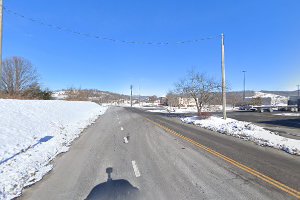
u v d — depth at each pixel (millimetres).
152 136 16000
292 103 64375
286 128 20688
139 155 10359
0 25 16062
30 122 17625
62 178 7355
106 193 6156
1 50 16156
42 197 5965
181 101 85125
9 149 10555
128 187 6539
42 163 9039
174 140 14266
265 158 9648
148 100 168125
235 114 44594
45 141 13289
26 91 54469
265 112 52188
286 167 8312
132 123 25688
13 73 61250
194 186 6551
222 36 26141
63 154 10656
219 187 6457
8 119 15695
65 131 17969
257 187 6426
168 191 6223
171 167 8422
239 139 14703
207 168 8234
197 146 12281
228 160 9305
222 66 26469
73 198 5895
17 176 7383
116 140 14461
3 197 5895
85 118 31375
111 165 8797
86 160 9555
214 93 34906
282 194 5945
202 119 27375
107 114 43188
